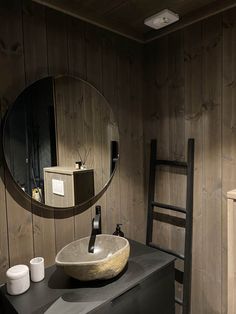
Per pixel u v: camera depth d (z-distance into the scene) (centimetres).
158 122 199
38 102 145
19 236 141
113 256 124
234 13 153
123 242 148
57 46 154
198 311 180
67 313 108
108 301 116
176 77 185
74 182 162
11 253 138
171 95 189
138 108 205
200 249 178
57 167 154
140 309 133
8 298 119
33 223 146
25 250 143
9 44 135
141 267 143
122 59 190
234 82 155
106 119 181
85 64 168
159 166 202
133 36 193
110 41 182
